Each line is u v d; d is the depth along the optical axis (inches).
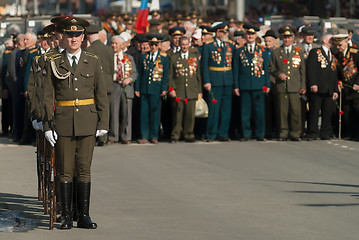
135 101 1188.5
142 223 649.6
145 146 1136.8
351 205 722.8
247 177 876.0
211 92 1181.7
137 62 1176.2
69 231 618.5
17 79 1188.5
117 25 1664.6
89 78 626.2
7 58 1274.6
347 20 1525.6
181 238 596.7
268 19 1549.0
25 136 1171.9
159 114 1174.3
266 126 1222.3
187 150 1092.5
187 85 1161.4
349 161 992.2
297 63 1183.6
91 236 602.2
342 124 1224.8
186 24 1332.4
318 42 1507.1
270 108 1217.4
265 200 747.4
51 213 625.3
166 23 1748.3
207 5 3656.5
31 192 789.2
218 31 1176.8
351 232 619.5
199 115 1168.8
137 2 2965.1
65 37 620.4
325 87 1192.2
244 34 1229.1
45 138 648.4
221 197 762.8
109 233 612.7
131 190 802.2
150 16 1701.5
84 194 630.5
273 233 614.9
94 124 629.0
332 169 932.0
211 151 1082.7
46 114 618.8
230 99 1192.2
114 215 681.6
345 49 1203.2
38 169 733.9
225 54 1181.1
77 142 631.2
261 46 1189.7
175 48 1208.8
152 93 1157.7
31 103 633.6
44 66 623.2
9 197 759.7
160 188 812.6
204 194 778.2
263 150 1091.3
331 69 1194.0
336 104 1218.0
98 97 631.2
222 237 600.7
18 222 649.6
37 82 627.5
